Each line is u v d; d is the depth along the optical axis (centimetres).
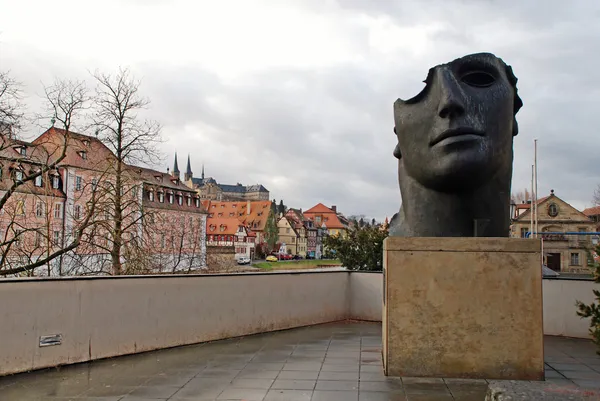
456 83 487
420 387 476
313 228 8862
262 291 831
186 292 722
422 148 511
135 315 661
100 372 561
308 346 712
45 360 571
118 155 1712
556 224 3756
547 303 841
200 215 4078
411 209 542
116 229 1480
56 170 1600
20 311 553
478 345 498
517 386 339
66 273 1388
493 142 488
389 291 514
